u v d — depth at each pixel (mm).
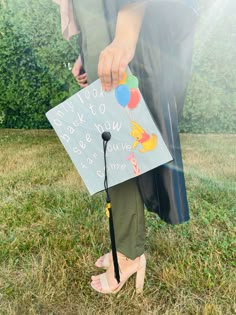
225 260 1401
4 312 1146
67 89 3543
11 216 1767
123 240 1174
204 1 2971
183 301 1182
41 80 3576
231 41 3189
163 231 1613
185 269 1341
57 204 1911
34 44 3385
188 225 1661
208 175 2365
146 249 1483
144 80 994
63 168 2559
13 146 3223
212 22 3090
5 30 3389
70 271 1342
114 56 890
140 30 932
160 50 992
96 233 1592
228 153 2898
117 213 1145
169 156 965
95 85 958
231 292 1208
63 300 1202
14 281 1287
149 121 956
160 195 1123
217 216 1758
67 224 1684
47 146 3215
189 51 1060
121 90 946
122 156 998
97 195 2010
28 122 3838
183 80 1100
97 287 1236
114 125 980
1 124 3885
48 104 3713
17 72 3580
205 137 3432
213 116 3494
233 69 3287
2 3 3295
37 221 1730
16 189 2150
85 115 992
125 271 1202
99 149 1007
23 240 1545
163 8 917
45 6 3225
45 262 1375
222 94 3402
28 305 1177
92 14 945
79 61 1191
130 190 1120
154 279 1310
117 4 901
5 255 1441
